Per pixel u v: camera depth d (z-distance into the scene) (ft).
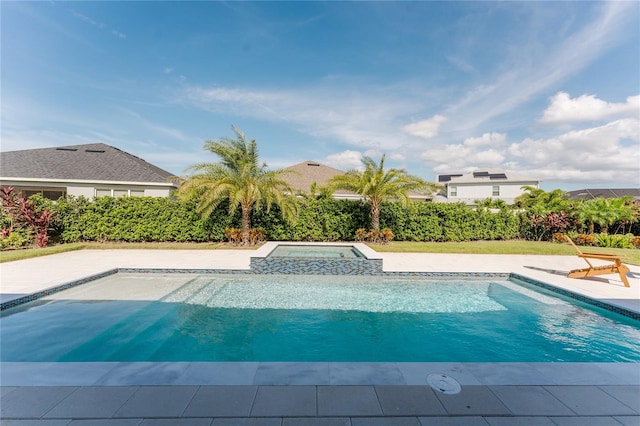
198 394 8.47
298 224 47.73
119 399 8.22
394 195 45.29
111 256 34.27
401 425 7.34
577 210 54.29
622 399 8.58
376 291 23.36
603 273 24.18
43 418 7.44
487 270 28.09
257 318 17.98
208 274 27.17
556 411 7.98
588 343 15.03
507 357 13.61
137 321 17.22
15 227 37.96
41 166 55.42
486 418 7.64
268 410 7.79
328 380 9.31
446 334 16.06
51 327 16.11
